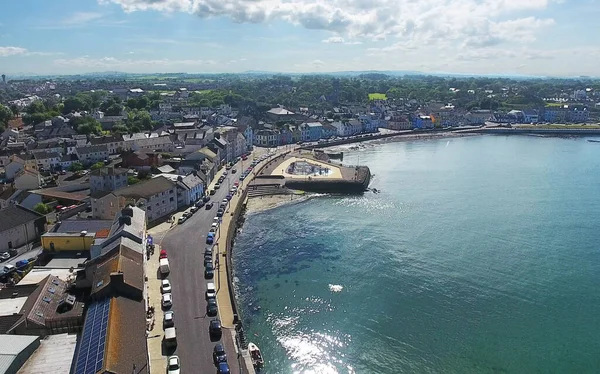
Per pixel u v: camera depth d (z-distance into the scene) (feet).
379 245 394.32
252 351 229.45
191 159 587.68
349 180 579.48
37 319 220.23
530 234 424.46
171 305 257.96
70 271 289.53
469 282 326.65
